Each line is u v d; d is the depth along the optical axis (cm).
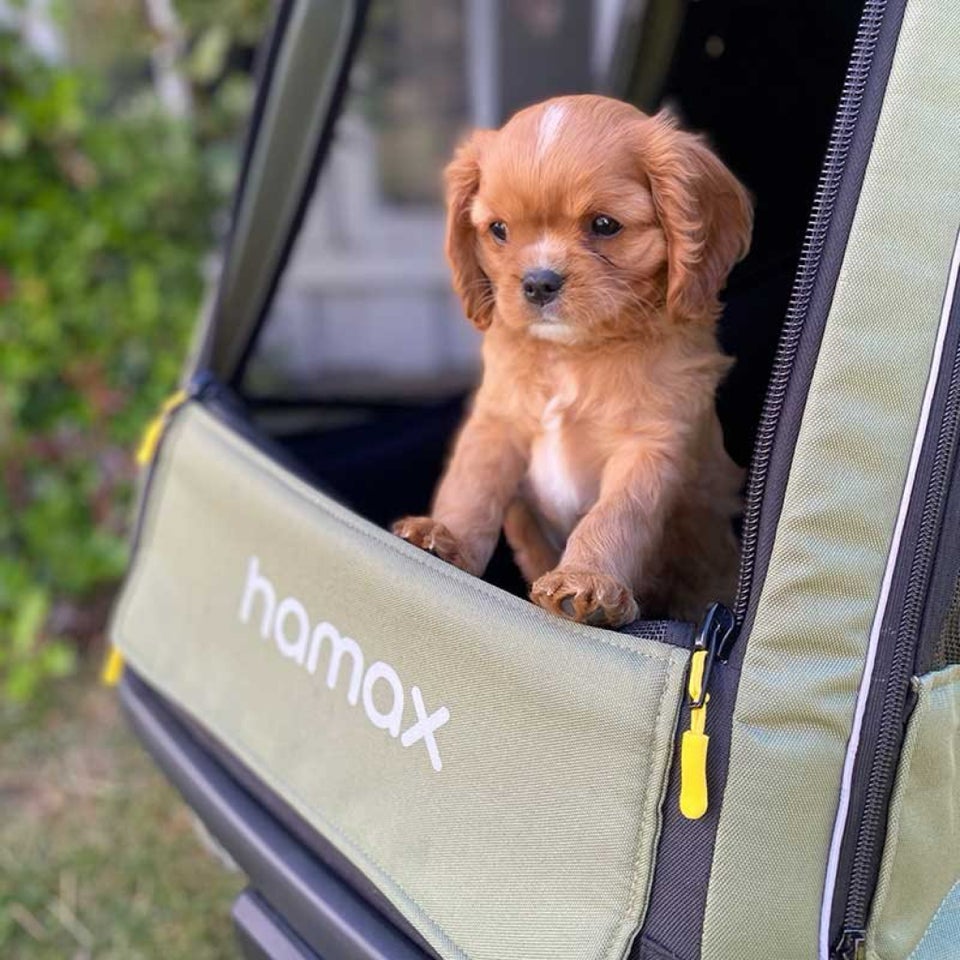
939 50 36
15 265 101
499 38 142
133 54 128
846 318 36
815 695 36
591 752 39
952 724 40
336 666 50
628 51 81
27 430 104
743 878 36
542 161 43
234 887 79
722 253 45
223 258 67
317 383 154
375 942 45
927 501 37
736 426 61
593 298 44
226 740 54
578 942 38
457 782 43
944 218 36
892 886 39
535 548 56
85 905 78
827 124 66
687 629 39
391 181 151
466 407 86
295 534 53
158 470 65
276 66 63
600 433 49
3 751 95
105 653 108
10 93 100
